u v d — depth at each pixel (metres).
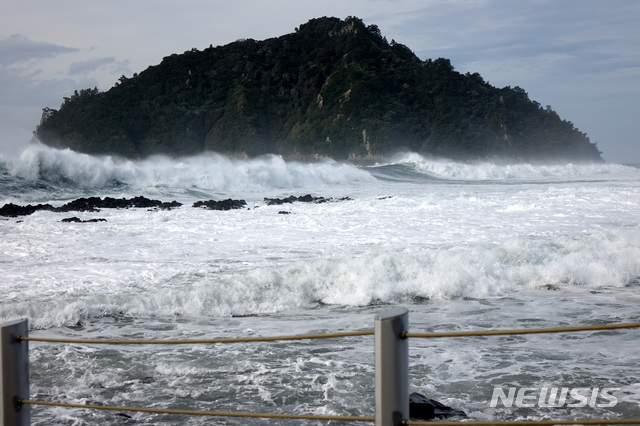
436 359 6.19
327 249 12.93
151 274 10.26
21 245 13.55
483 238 14.34
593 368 5.85
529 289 9.63
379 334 2.24
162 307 8.30
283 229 16.31
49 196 29.50
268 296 8.84
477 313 8.13
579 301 8.76
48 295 8.75
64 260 11.69
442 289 9.27
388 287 9.24
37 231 16.05
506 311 8.22
